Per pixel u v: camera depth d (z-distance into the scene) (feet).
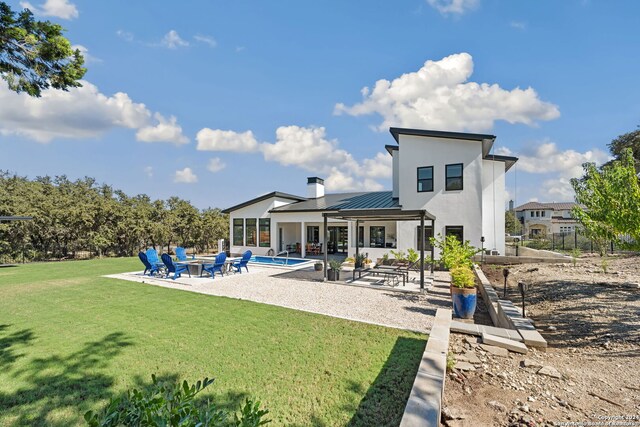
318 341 18.03
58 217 68.33
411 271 47.96
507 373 12.85
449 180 50.52
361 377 13.64
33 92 17.01
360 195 75.41
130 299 28.96
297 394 12.32
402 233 53.11
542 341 15.55
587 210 23.20
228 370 14.37
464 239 49.37
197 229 93.71
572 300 24.93
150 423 4.91
